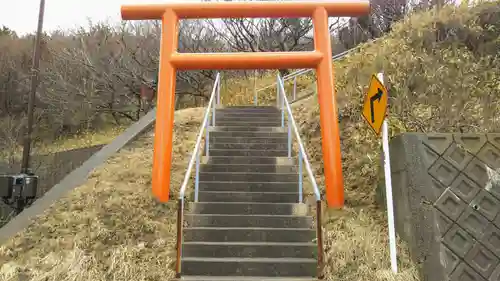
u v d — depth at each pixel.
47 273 5.43
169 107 7.60
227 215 6.49
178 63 7.84
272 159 8.27
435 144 5.73
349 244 5.73
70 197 6.99
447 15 11.32
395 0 24.80
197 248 5.87
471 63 9.83
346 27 26.61
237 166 8.02
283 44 24.48
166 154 7.25
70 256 5.68
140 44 27.12
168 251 5.89
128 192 7.07
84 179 7.53
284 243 5.99
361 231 6.00
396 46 10.99
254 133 9.36
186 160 8.48
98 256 5.74
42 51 31.62
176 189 7.42
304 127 9.61
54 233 6.16
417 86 9.26
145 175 7.67
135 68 25.95
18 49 33.25
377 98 5.62
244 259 5.69
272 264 5.55
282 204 6.77
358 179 7.27
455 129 7.23
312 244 5.90
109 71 26.81
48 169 15.81
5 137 23.03
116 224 6.27
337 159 7.07
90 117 26.56
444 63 9.89
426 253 5.23
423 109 8.32
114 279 5.43
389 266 5.40
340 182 6.92
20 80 30.22
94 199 6.84
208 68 8.00
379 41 12.29
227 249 5.86
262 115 10.98
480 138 5.79
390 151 6.36
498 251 5.10
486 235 5.18
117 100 27.25
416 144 5.75
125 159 8.33
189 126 10.25
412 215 5.56
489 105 8.12
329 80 7.67
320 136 9.15
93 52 27.84
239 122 10.28
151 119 10.29
